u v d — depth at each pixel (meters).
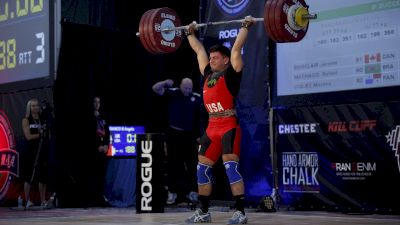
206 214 5.73
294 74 7.96
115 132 9.77
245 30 5.55
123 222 5.81
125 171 9.54
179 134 9.84
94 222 5.85
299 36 5.77
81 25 9.48
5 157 10.01
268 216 6.51
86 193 9.41
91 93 9.61
